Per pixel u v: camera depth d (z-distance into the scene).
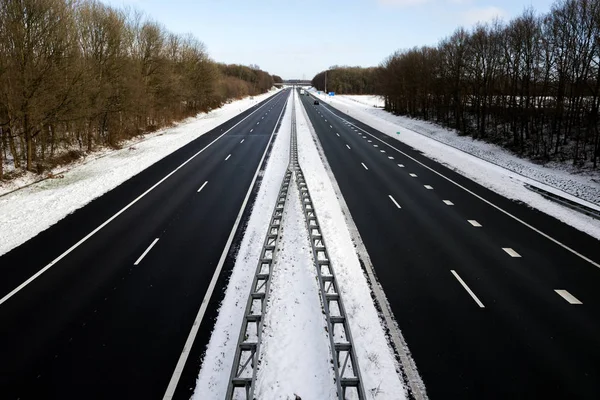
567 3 28.42
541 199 18.72
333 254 12.36
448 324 9.02
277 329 8.73
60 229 14.65
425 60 56.72
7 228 14.74
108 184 21.00
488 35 40.28
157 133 43.56
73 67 23.88
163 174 23.14
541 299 10.08
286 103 92.25
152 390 7.10
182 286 10.64
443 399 6.91
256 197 18.48
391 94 65.94
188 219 15.66
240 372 7.02
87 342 8.38
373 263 11.93
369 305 9.71
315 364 7.71
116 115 34.12
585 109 28.36
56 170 24.70
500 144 34.25
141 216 16.02
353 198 18.41
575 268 11.73
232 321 9.10
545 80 31.25
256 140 35.69
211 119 56.91
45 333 8.66
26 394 6.97
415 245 13.26
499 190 20.28
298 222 14.99
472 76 43.72
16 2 20.66
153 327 8.91
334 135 39.72
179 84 51.66
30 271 11.40
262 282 10.65
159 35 47.16
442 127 46.97
